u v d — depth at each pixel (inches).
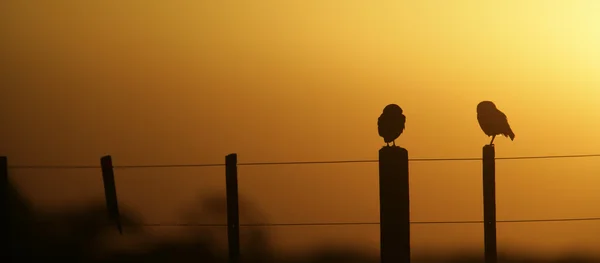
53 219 491.5
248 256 490.6
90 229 485.1
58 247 470.9
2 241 414.3
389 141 466.0
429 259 524.7
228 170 400.8
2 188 411.5
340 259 494.6
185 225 479.2
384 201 365.1
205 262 468.8
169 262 469.7
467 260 518.3
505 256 530.3
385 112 464.4
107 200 418.3
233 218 401.7
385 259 365.7
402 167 363.3
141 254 476.4
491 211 382.6
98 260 469.7
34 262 450.6
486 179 382.0
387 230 365.4
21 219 488.1
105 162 416.5
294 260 492.4
